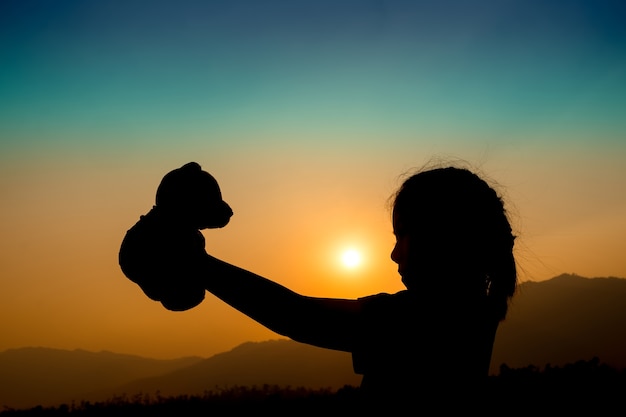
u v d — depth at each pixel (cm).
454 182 109
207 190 104
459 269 106
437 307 104
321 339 99
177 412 976
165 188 104
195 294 98
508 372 877
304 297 102
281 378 9306
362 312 102
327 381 6228
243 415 895
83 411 1051
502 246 110
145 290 99
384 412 99
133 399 1079
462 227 106
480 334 107
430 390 99
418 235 108
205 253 103
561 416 684
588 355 8575
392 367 100
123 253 101
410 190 111
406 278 109
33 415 1034
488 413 104
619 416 699
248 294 98
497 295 110
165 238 100
